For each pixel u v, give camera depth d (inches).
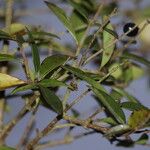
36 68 24.3
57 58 24.5
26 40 26.0
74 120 24.5
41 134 24.7
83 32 26.8
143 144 25.9
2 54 24.6
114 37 26.2
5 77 24.1
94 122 25.3
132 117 24.2
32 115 25.9
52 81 24.1
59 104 23.8
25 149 24.8
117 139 25.4
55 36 26.8
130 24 26.0
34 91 24.8
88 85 24.3
